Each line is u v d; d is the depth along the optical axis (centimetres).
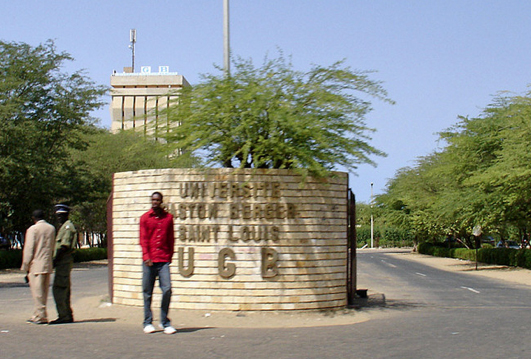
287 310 1195
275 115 1183
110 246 1320
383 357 757
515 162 2872
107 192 4031
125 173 1287
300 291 1207
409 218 5903
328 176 1247
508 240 6450
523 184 2905
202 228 1208
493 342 873
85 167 4166
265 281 1194
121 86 8219
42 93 3606
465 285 2277
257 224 1201
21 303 1498
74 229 1084
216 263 1198
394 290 1988
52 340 864
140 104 8094
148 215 953
